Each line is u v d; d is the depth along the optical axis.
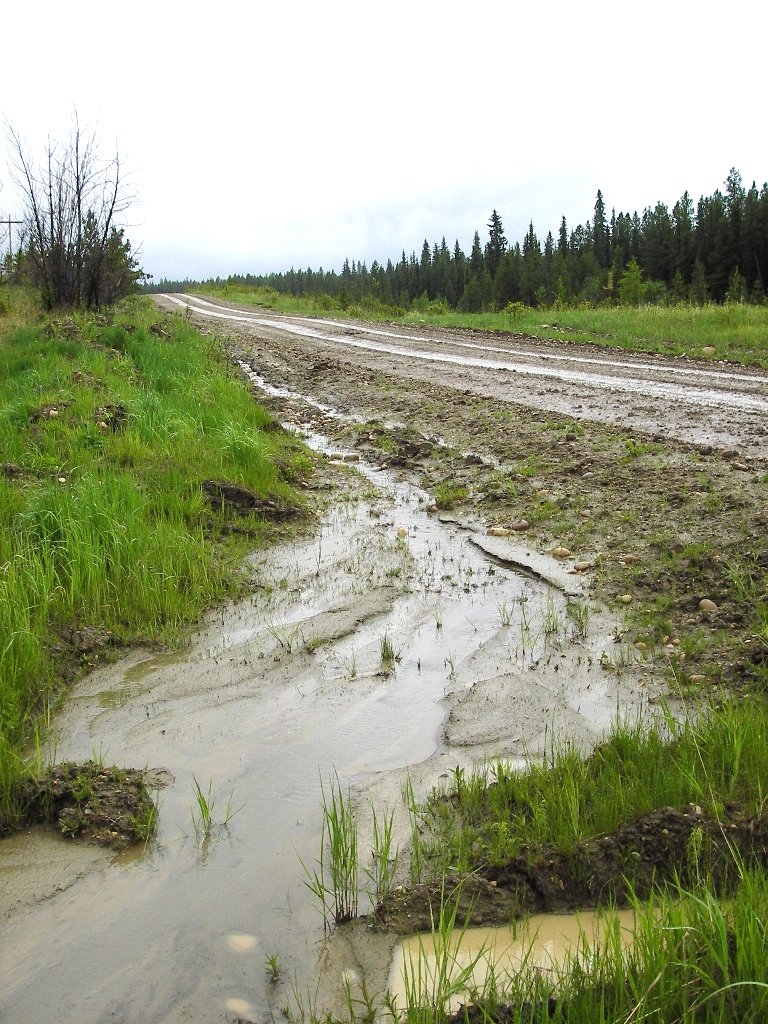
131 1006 2.61
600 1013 2.27
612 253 85.38
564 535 6.87
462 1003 2.50
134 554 6.21
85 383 11.62
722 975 2.43
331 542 7.20
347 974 2.71
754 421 9.53
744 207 66.62
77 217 20.67
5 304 19.16
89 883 3.18
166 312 30.97
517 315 25.78
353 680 4.75
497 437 10.20
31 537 6.21
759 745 3.48
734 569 5.45
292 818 3.51
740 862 2.89
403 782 3.74
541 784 3.47
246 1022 2.54
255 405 12.38
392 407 12.84
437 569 6.48
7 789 3.63
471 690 4.57
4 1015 2.59
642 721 4.10
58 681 4.77
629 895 2.95
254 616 5.70
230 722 4.33
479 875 3.08
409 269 119.12
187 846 3.36
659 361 15.39
